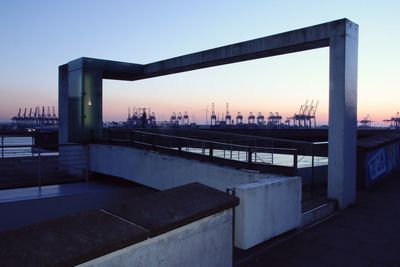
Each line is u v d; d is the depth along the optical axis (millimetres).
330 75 8930
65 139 16703
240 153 14828
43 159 18391
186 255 3486
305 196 9094
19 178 14016
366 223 7254
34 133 26484
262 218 5355
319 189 10172
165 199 3729
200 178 10289
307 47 10023
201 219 3670
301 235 6312
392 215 7926
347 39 8719
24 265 2195
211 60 12477
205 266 3752
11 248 2389
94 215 3061
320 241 6043
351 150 9062
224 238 4039
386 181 12922
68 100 16094
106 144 14625
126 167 13438
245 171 8977
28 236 2570
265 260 5148
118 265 2773
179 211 3473
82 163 15430
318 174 11273
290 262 5113
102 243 2590
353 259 5312
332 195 8750
